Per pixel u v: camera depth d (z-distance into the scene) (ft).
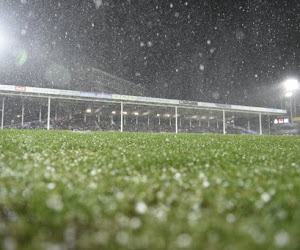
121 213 8.09
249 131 232.73
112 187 11.17
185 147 27.94
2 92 116.67
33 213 7.93
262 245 5.83
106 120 202.69
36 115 181.16
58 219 7.34
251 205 8.97
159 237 6.37
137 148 26.37
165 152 22.22
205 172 14.46
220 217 7.86
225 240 6.20
